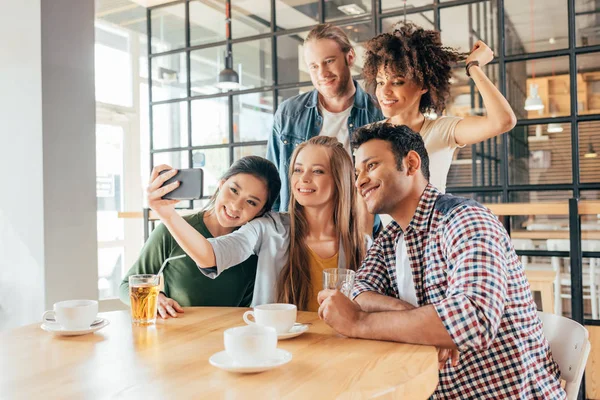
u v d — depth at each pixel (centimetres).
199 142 439
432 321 106
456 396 128
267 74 401
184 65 451
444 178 214
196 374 91
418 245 138
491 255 113
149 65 467
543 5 308
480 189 323
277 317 115
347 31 356
